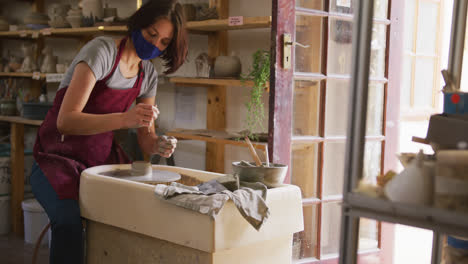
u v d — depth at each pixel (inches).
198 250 61.5
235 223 61.7
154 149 91.4
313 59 107.8
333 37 109.8
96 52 81.4
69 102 79.3
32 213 140.9
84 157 85.9
